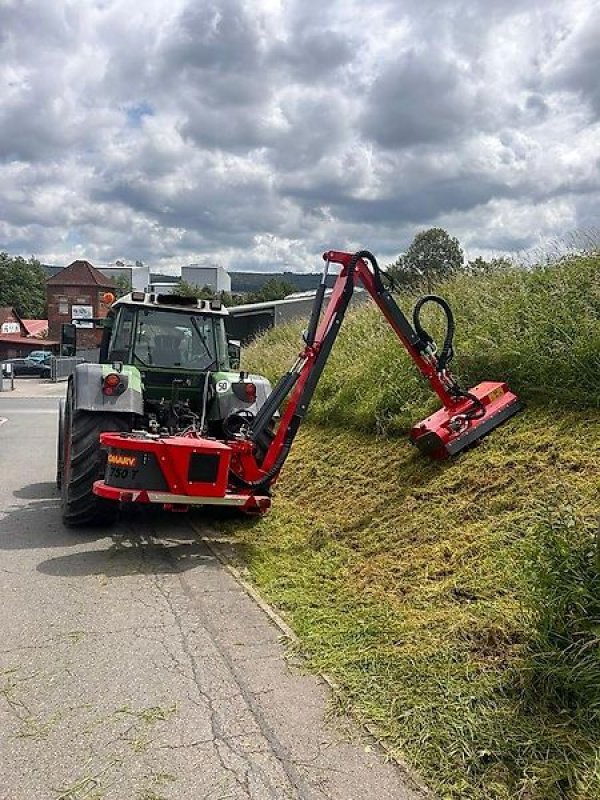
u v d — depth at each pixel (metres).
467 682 3.07
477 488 5.05
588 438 4.99
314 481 6.74
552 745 2.61
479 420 5.59
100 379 5.82
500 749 2.64
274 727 2.91
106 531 5.93
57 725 2.93
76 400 5.73
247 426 5.75
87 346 43.31
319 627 3.82
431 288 9.86
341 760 2.70
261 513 5.73
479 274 9.27
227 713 3.02
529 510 4.45
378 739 2.81
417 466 5.87
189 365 6.73
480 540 4.37
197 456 4.96
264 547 5.35
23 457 10.43
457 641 3.38
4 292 98.12
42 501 7.17
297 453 7.69
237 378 6.42
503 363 6.32
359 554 4.87
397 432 6.89
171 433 5.96
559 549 3.11
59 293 64.25
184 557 5.23
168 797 2.49
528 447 5.23
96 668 3.42
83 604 4.25
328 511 5.91
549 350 5.86
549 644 2.97
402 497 5.52
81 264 65.00
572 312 6.14
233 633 3.84
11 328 65.31
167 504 5.07
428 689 3.06
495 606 3.57
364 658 3.40
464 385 6.46
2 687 3.24
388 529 5.09
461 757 2.63
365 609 3.96
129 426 5.84
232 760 2.70
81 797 2.49
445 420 5.62
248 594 4.43
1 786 2.54
